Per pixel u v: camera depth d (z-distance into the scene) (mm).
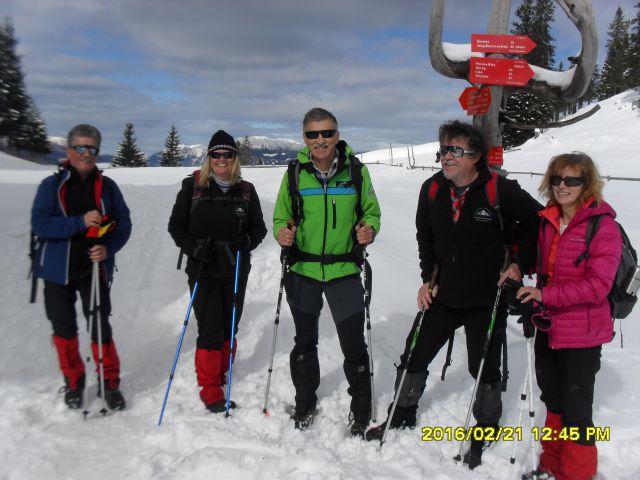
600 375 3783
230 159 3346
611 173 18359
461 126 2666
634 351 4238
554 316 2568
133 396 3549
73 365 3275
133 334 4781
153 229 9156
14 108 43531
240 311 3582
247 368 4055
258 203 3611
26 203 10344
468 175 2713
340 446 2982
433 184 2865
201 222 3373
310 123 2855
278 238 3039
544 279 2646
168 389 3236
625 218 11133
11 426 3037
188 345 4508
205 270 3385
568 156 2486
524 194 2689
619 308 2523
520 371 3871
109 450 2908
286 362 4059
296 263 3119
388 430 3051
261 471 2689
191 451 2914
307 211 3023
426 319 2945
